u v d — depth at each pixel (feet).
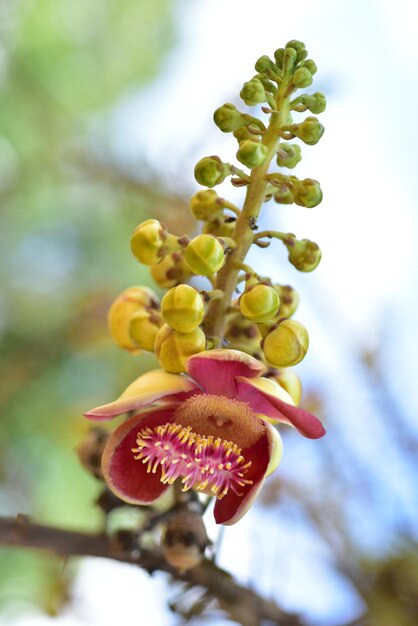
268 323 2.35
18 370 3.73
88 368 3.76
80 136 4.00
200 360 2.29
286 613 2.72
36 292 3.89
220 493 2.32
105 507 2.52
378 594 2.89
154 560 2.54
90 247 3.95
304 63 2.41
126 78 4.22
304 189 2.37
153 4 4.33
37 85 4.09
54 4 4.17
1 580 3.40
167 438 2.32
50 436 3.69
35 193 4.01
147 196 3.67
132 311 2.49
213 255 2.31
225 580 2.60
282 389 2.30
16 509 3.64
